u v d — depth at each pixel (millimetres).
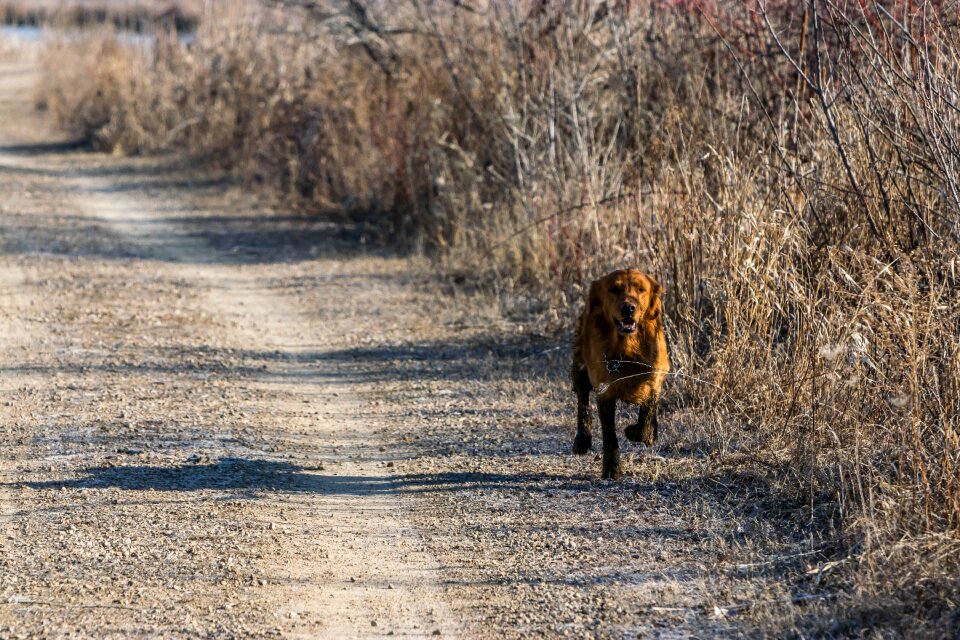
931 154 20219
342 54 59000
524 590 16234
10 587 16266
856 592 14711
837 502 18016
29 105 105000
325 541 18375
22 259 44188
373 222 50500
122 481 20984
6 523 18859
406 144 49062
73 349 31391
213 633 14898
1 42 145000
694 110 29719
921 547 15367
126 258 45469
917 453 16797
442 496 20375
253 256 46562
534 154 38750
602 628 14859
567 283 33969
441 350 31547
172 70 80875
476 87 45969
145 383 28125
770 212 25094
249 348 32188
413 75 51438
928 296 19344
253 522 19031
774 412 21734
